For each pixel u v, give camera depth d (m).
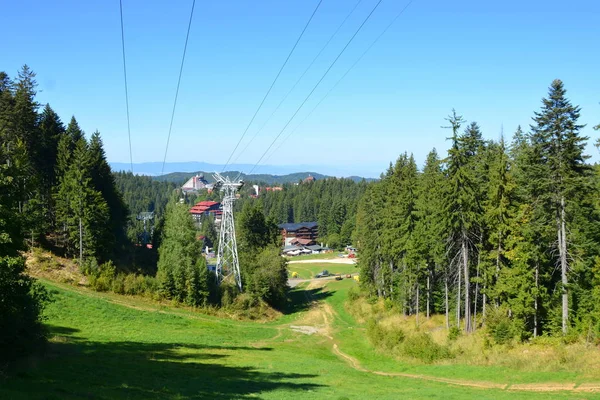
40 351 26.38
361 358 48.66
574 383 29.20
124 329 49.25
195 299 73.31
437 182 53.22
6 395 14.48
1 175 22.50
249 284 81.00
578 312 41.06
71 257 69.69
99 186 80.94
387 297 75.88
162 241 81.94
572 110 37.66
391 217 67.69
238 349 46.62
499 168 44.12
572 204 38.62
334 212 197.00
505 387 30.12
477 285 49.81
